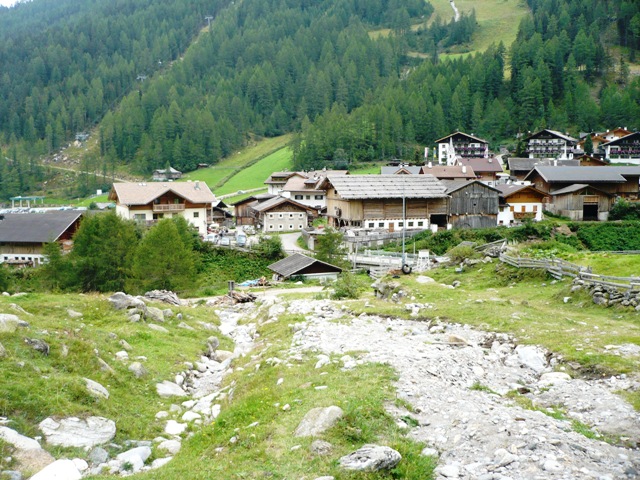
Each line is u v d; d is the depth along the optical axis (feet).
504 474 37.42
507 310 89.71
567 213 306.76
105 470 42.96
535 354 65.21
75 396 52.34
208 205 318.45
